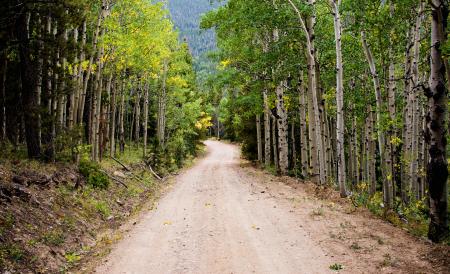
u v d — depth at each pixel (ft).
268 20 61.00
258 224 37.47
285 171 86.38
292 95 92.38
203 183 78.54
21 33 43.91
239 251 29.25
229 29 73.67
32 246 27.14
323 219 37.86
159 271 25.72
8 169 38.34
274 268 25.36
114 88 89.45
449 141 45.73
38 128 46.70
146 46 76.89
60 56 46.44
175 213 45.73
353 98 70.13
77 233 33.76
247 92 98.58
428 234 31.65
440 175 30.99
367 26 48.06
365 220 37.17
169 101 139.03
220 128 378.12
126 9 69.15
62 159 49.93
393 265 24.59
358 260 25.90
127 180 67.87
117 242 33.27
